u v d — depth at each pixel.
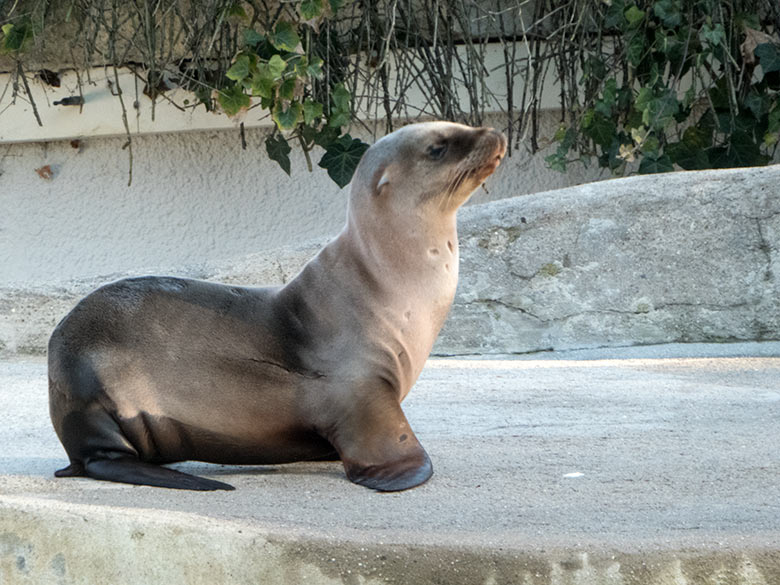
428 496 14.09
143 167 37.09
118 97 36.03
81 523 12.02
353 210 16.28
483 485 14.62
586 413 19.78
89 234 37.28
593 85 34.72
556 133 34.44
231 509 13.30
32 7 34.94
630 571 11.18
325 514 13.06
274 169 36.84
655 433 17.77
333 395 15.55
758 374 23.27
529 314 28.16
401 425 15.53
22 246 37.44
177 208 37.09
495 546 11.47
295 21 33.44
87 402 15.66
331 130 34.38
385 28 33.97
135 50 35.75
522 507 13.33
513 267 28.34
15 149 37.28
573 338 27.95
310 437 15.97
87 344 15.87
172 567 11.80
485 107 36.06
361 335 15.72
